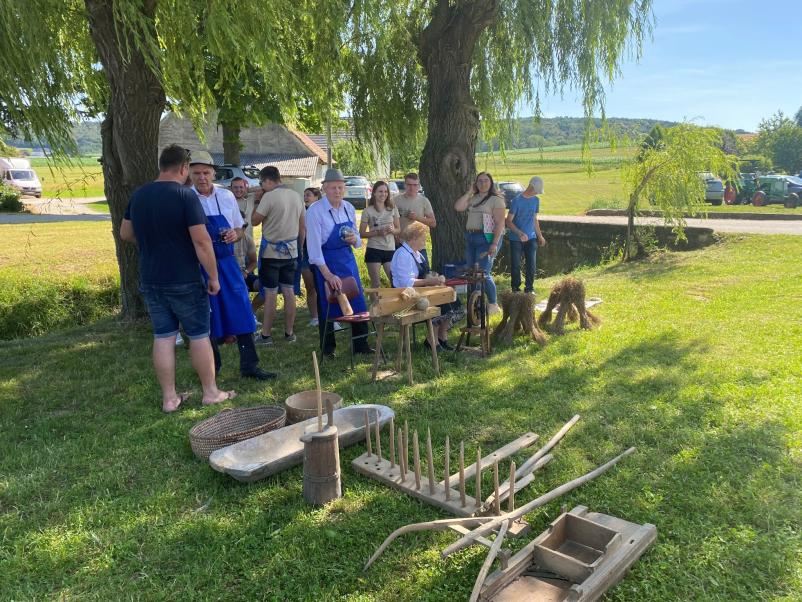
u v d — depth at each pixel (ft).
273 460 10.87
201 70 19.94
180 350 20.04
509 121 35.12
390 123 34.91
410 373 16.06
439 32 28.09
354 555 8.76
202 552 8.86
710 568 8.18
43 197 109.40
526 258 28.66
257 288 22.02
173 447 12.55
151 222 13.34
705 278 30.63
